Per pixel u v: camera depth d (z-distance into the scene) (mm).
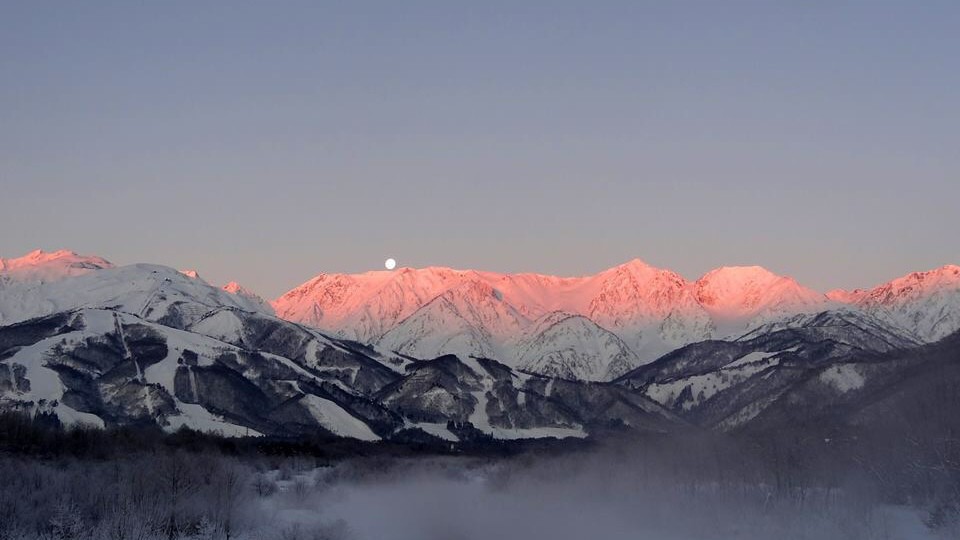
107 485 56031
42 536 47219
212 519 53562
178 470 58281
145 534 48969
